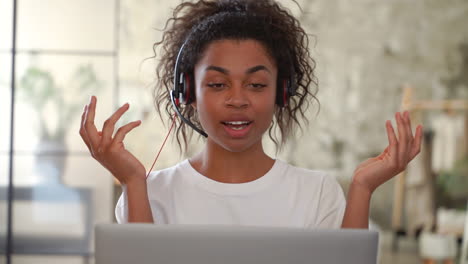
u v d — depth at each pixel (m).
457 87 6.16
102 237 0.77
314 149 6.14
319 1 6.22
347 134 6.18
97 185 3.70
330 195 1.15
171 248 0.77
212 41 1.03
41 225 3.69
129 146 5.88
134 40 6.04
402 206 5.87
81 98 3.65
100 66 3.63
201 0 1.17
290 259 0.77
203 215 1.11
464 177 5.60
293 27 1.16
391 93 6.21
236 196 1.11
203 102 1.02
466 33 6.16
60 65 3.63
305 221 1.12
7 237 3.50
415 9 6.20
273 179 1.12
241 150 1.04
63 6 3.61
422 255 4.68
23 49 3.62
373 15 6.21
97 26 3.62
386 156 1.04
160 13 6.08
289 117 1.21
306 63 1.20
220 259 0.77
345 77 6.22
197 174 1.13
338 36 6.22
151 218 1.03
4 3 3.26
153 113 5.94
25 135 3.67
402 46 6.20
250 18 1.05
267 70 1.02
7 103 3.41
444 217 4.93
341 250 0.77
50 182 3.69
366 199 1.05
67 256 3.68
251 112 1.01
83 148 3.69
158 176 1.15
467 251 4.27
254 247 0.77
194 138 4.37
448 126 5.61
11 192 3.49
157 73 1.22
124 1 6.06
